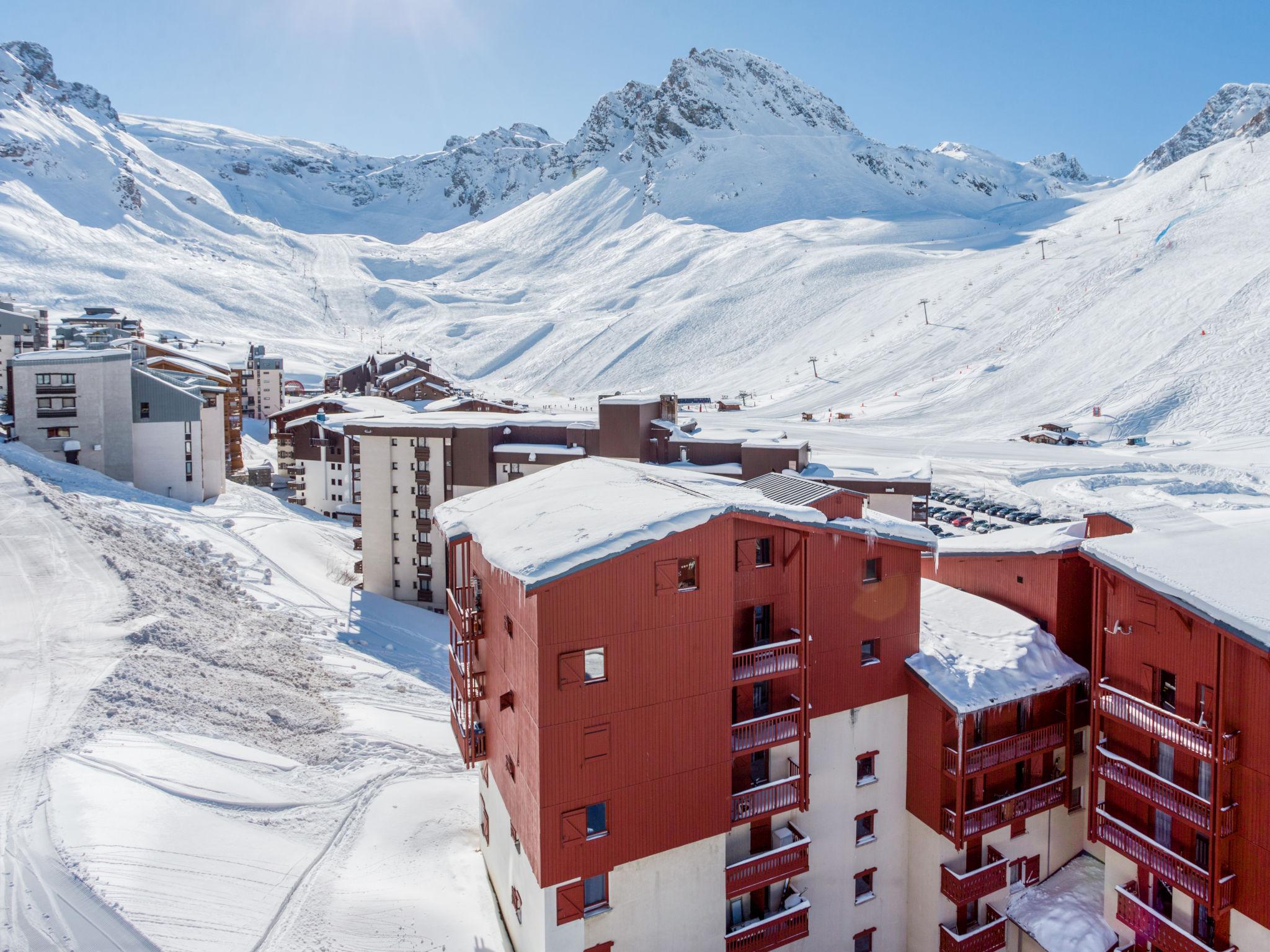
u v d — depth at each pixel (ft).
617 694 67.62
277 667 133.59
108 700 103.71
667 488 81.56
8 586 138.62
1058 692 88.84
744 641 78.89
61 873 70.28
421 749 115.65
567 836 66.28
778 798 77.41
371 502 206.49
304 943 71.41
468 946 76.07
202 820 84.43
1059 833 91.71
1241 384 442.91
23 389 224.12
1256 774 66.80
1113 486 326.65
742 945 75.97
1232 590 67.36
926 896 86.94
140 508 203.51
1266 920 66.64
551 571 63.62
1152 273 626.64
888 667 85.97
